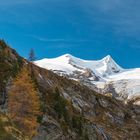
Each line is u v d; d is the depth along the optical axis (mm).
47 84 149375
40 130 101438
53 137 106188
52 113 116688
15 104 77688
